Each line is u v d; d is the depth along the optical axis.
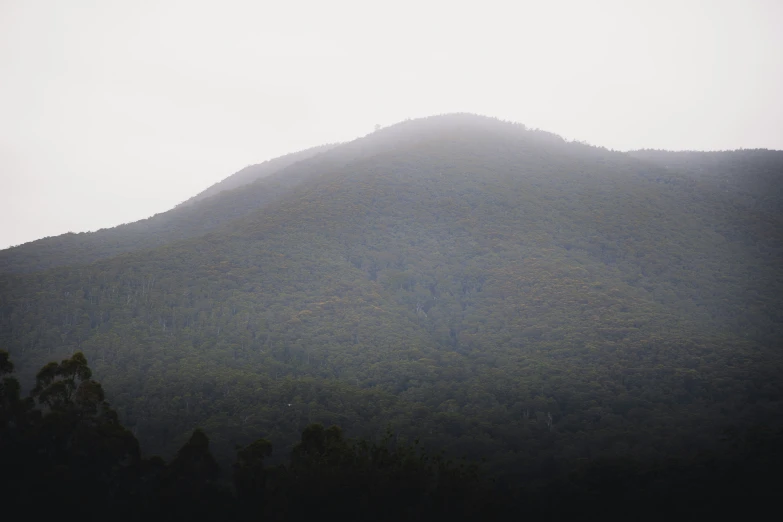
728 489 59.66
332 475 49.62
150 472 57.19
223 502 54.06
